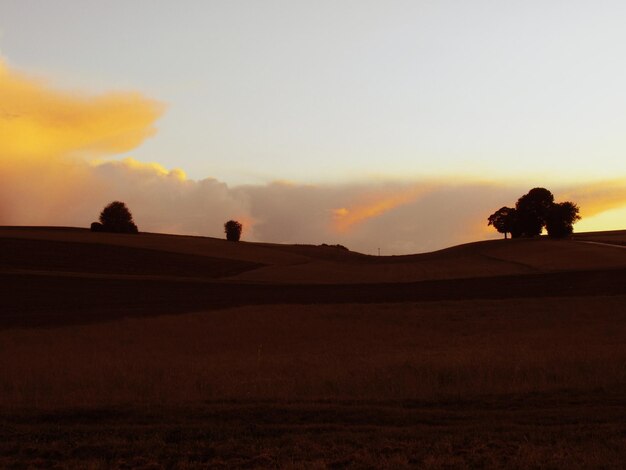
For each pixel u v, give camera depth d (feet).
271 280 259.60
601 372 49.88
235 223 529.45
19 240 331.16
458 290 191.72
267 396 43.68
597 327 94.38
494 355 59.41
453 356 59.77
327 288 212.02
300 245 505.25
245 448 30.60
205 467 28.30
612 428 32.96
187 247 369.71
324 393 45.44
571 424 34.42
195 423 35.76
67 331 104.53
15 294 185.88
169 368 57.11
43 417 37.65
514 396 43.04
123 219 478.59
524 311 121.39
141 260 305.32
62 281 217.97
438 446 30.35
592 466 27.32
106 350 81.25
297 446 30.58
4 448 30.99
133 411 38.52
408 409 38.83
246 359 66.13
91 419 37.14
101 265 283.59
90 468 28.14
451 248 447.42
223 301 173.47
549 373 49.80
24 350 80.69
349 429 33.76
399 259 407.03
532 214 460.14
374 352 72.69
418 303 139.74
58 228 482.28
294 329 104.63
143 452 30.32
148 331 103.35
